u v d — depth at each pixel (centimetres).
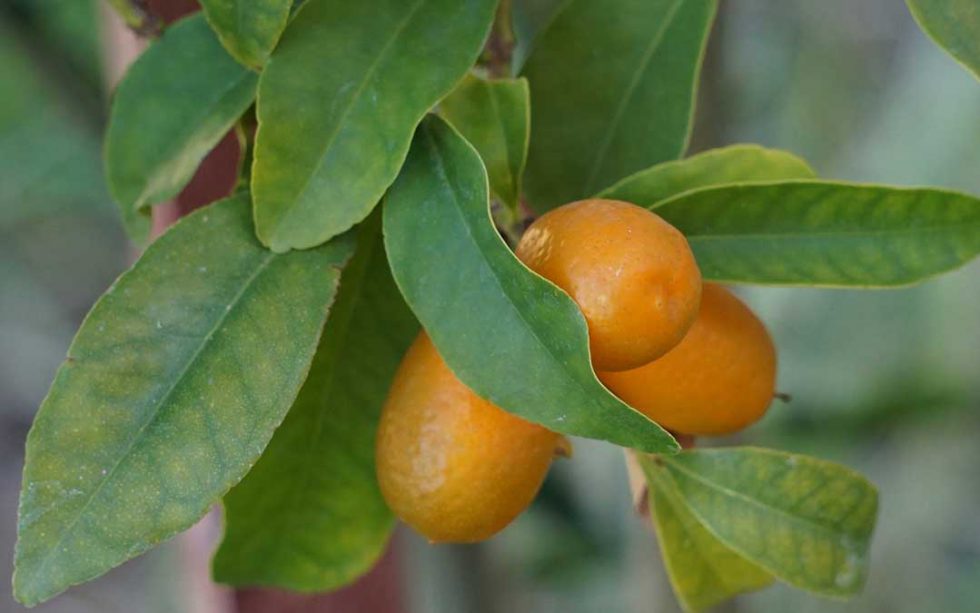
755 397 41
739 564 45
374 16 40
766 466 43
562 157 44
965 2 40
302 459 44
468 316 39
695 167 42
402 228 40
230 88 44
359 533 45
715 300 41
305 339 40
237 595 53
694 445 44
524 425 40
